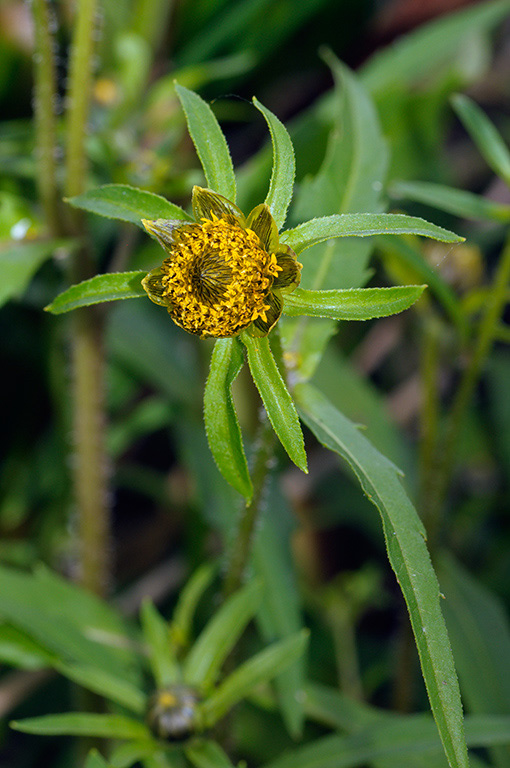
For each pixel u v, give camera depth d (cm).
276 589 49
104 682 44
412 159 67
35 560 71
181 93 38
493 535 73
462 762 36
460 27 67
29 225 47
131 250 53
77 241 48
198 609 66
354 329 76
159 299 38
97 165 55
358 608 70
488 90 90
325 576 71
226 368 38
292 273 37
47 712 65
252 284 37
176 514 75
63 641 45
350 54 82
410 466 60
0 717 59
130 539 75
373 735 46
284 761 45
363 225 37
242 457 37
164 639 44
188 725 42
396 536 38
